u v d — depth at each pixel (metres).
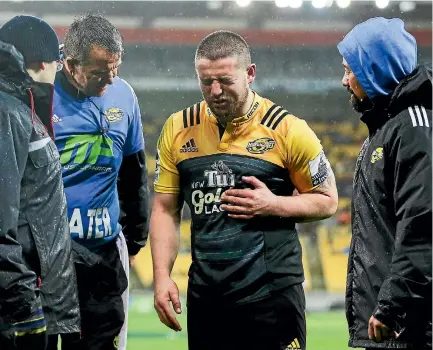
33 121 12.80
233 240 14.07
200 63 13.58
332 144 81.69
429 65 13.04
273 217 14.20
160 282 14.69
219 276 14.14
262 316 14.14
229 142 14.17
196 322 14.51
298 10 60.12
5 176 11.98
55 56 13.80
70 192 16.08
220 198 14.16
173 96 74.25
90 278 16.66
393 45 13.45
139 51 68.19
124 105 16.69
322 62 67.25
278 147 14.12
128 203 18.02
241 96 13.73
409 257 12.38
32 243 12.68
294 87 67.69
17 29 13.54
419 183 12.47
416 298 12.40
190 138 14.43
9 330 11.87
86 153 16.09
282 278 14.16
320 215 14.34
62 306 12.98
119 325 17.14
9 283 11.73
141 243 18.47
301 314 14.42
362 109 14.17
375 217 13.34
